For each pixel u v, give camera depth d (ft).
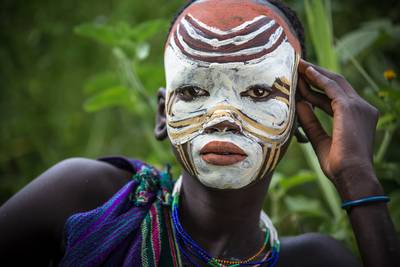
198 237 7.16
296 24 7.46
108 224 6.84
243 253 7.22
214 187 6.46
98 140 15.60
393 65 12.64
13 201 7.39
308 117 7.31
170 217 7.16
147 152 15.01
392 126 9.30
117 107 15.65
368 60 12.17
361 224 6.61
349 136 6.89
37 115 16.55
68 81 16.53
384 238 6.53
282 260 7.70
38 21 16.75
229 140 6.38
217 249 7.14
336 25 13.38
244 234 7.20
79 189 7.42
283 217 10.16
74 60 16.60
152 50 15.20
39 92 16.65
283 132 6.67
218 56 6.50
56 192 7.35
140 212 7.00
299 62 7.14
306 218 11.66
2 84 16.71
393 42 11.96
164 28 10.38
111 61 16.03
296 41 7.13
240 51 6.53
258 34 6.64
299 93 7.32
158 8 15.71
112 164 7.93
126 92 10.51
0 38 16.87
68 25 16.63
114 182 7.67
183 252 7.02
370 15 13.20
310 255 7.82
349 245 9.42
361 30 11.12
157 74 10.42
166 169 7.66
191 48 6.59
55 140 16.31
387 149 12.05
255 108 6.53
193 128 6.50
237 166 6.40
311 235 8.09
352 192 6.72
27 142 16.33
